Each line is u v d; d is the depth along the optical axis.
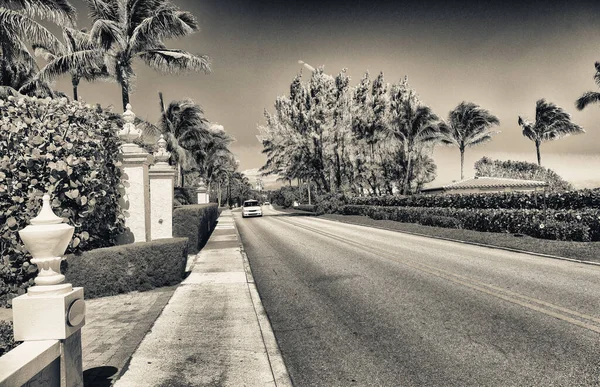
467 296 7.15
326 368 4.39
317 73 41.78
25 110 7.77
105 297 7.86
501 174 53.50
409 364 4.42
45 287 3.01
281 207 83.00
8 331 3.93
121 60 18.50
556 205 18.05
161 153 13.44
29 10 14.61
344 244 15.72
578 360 4.32
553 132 53.25
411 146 39.19
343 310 6.66
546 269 9.55
